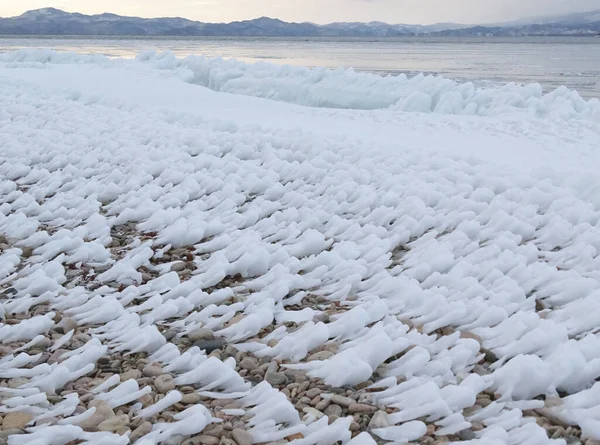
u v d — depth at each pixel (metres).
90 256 5.32
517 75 35.66
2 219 6.19
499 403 3.17
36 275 4.78
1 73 18.41
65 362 3.55
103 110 12.14
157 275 5.07
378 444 2.90
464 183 6.80
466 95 16.34
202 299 4.44
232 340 3.93
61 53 24.42
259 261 4.99
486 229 5.59
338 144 8.63
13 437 2.85
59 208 6.52
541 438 2.78
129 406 3.23
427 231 5.84
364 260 5.02
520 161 8.64
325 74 20.36
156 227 6.04
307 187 7.06
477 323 3.99
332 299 4.54
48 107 12.12
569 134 11.40
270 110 14.41
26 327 3.98
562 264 4.96
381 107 17.75
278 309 4.36
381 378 3.49
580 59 60.53
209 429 3.01
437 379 3.38
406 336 3.85
